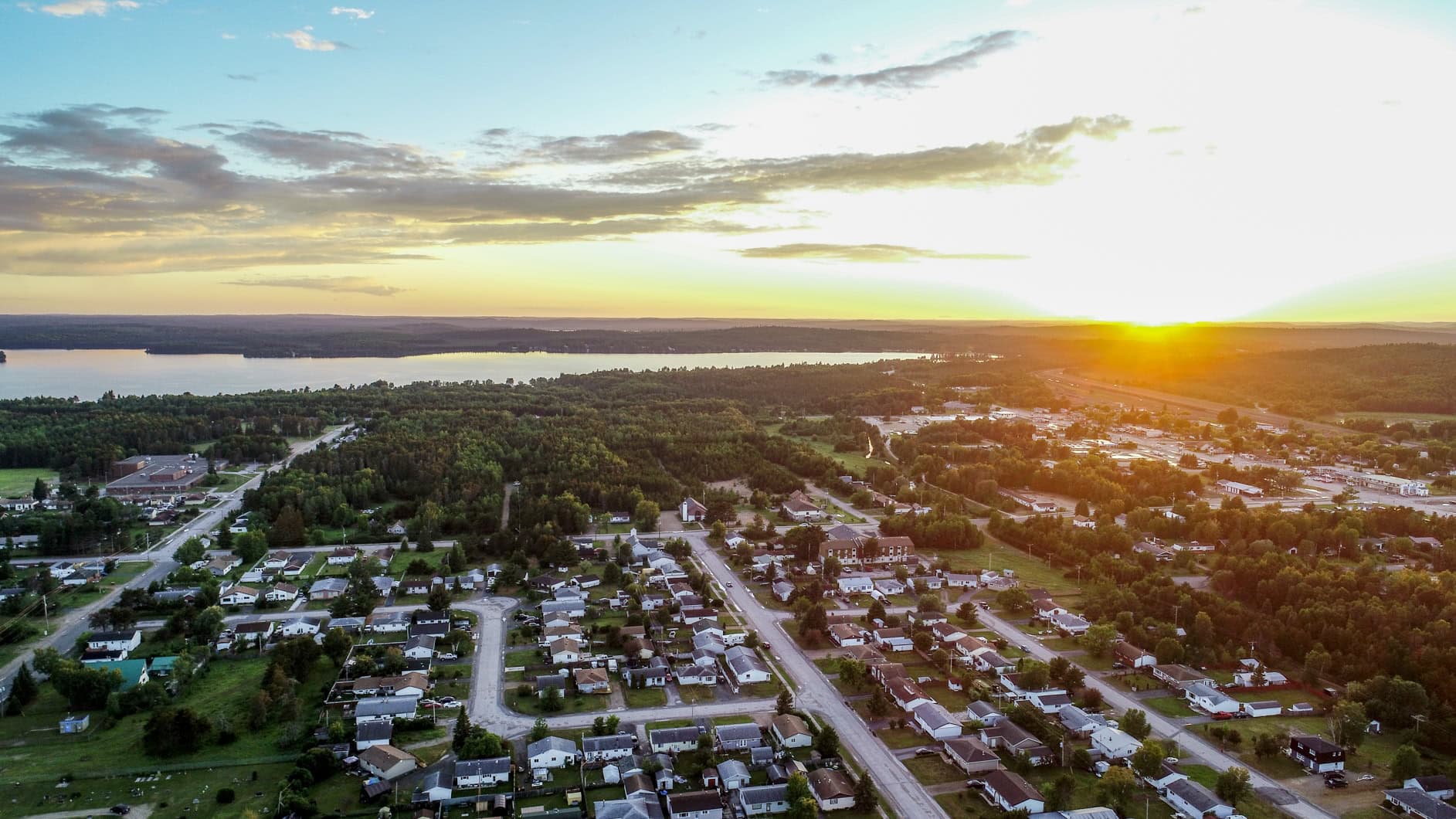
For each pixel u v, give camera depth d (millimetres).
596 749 159125
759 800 145625
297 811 139500
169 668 189375
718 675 197125
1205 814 143000
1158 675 198625
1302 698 190250
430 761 158875
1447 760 163500
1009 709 179250
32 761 155375
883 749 166250
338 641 199750
